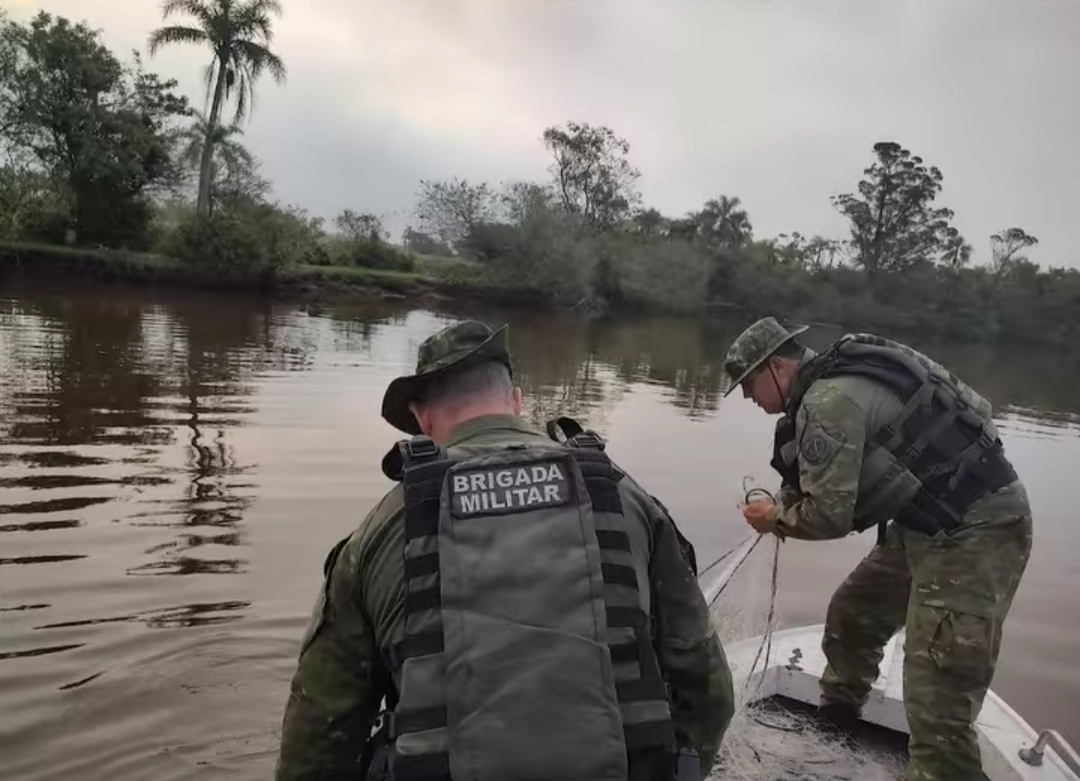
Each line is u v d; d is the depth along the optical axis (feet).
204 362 50.88
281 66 109.81
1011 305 150.41
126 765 11.75
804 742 12.01
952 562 10.02
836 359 10.54
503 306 127.75
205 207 108.88
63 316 70.79
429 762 5.32
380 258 129.90
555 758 5.29
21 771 11.49
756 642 14.42
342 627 6.06
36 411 33.88
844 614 12.47
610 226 150.82
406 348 64.75
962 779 9.96
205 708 13.20
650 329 117.80
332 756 6.12
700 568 21.20
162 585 17.65
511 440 6.41
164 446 29.55
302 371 49.62
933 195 165.27
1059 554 26.55
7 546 19.29
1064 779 10.81
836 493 9.98
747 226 161.79
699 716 6.46
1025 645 19.60
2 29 102.68
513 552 5.67
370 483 26.16
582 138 148.46
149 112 108.99
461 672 5.44
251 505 23.44
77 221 106.42
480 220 131.85
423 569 5.67
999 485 10.02
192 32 106.52
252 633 15.71
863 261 164.55
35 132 103.81
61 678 13.79
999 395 75.41
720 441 39.29
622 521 6.01
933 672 10.04
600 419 43.88
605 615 5.65
